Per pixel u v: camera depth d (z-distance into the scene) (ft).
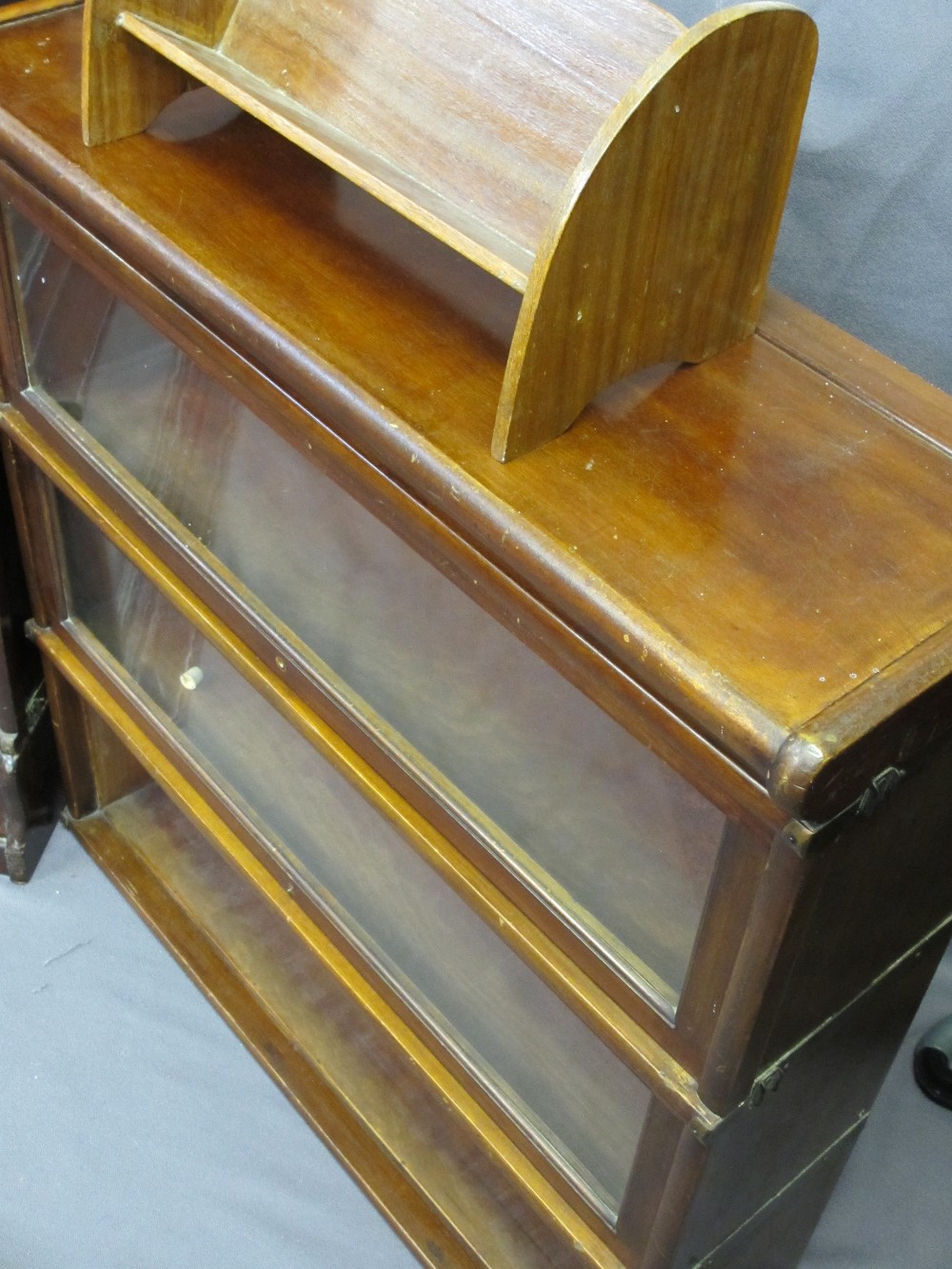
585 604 2.09
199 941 4.56
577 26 2.44
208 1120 4.22
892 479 2.36
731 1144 2.70
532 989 3.09
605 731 2.41
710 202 2.29
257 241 2.70
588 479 2.28
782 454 2.38
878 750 1.98
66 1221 3.95
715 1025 2.38
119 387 3.29
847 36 3.04
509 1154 3.22
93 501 3.51
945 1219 4.11
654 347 2.42
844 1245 4.02
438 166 2.54
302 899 3.66
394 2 2.66
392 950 3.47
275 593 3.11
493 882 2.78
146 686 4.06
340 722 3.01
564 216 2.06
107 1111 4.21
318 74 2.74
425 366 2.46
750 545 2.20
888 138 3.11
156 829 4.85
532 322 2.14
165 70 2.89
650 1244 2.89
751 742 1.90
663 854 2.41
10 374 3.55
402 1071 4.20
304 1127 4.22
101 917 4.69
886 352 3.44
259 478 3.02
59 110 2.98
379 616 2.85
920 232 3.20
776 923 2.15
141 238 2.68
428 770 2.83
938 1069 4.36
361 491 2.58
